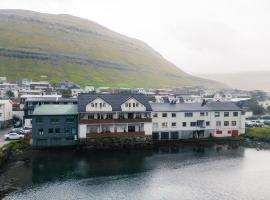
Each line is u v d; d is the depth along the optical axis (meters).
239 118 102.94
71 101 117.69
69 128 85.50
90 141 83.75
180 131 98.00
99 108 85.62
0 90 199.50
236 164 72.88
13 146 78.06
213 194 54.16
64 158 75.44
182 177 63.12
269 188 57.38
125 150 84.50
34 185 57.19
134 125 89.56
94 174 64.06
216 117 100.94
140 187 57.19
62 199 51.09
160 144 91.94
